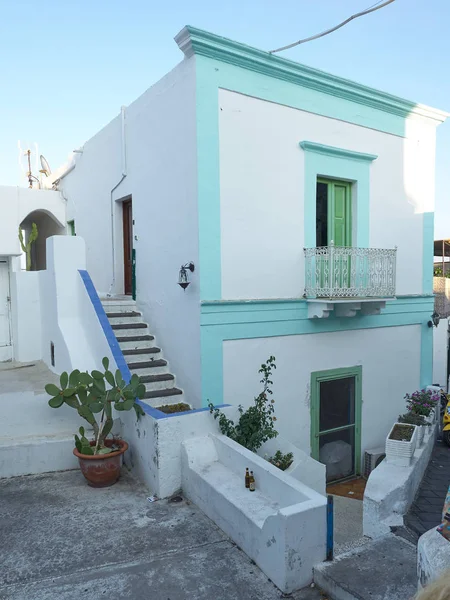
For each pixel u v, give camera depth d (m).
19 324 9.70
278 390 7.46
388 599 3.16
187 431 5.25
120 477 5.59
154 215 7.88
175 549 4.06
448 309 14.89
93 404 5.25
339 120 8.13
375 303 8.21
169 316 7.47
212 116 6.66
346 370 8.36
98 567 3.78
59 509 4.75
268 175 7.28
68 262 8.02
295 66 7.34
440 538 2.67
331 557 3.72
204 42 6.41
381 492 4.81
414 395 8.37
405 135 9.16
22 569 3.74
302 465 6.28
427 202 9.66
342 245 8.49
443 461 7.16
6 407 6.86
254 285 7.17
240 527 4.08
